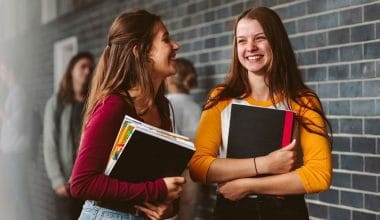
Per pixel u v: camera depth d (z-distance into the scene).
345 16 2.84
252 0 3.53
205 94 4.05
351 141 2.84
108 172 1.58
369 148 2.73
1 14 8.38
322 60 3.01
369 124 2.73
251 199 1.81
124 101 1.63
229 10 3.74
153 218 1.64
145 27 1.71
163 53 1.73
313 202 3.12
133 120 1.61
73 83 3.68
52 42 7.17
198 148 1.89
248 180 1.78
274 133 1.80
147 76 1.70
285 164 1.75
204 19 4.04
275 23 1.87
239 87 1.93
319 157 1.78
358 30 2.77
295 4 3.19
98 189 1.53
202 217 4.00
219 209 1.87
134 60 1.69
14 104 4.42
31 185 6.92
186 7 4.27
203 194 3.97
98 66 1.74
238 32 1.89
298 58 3.18
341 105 2.90
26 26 7.85
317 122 1.81
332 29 2.93
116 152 1.57
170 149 1.58
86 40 6.22
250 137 1.83
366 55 2.73
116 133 1.59
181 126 3.48
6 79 4.48
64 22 6.81
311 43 3.08
